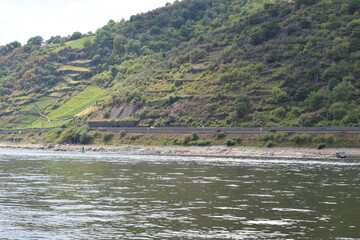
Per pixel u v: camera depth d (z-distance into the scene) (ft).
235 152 533.96
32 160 374.84
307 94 653.30
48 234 115.14
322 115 600.80
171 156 468.34
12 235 113.39
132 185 204.85
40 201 160.04
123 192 182.91
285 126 596.70
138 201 162.20
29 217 133.59
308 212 145.69
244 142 566.77
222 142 582.76
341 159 437.58
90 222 128.47
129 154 515.91
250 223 129.29
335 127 520.83
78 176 241.76
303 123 592.60
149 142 651.66
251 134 574.56
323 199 171.32
